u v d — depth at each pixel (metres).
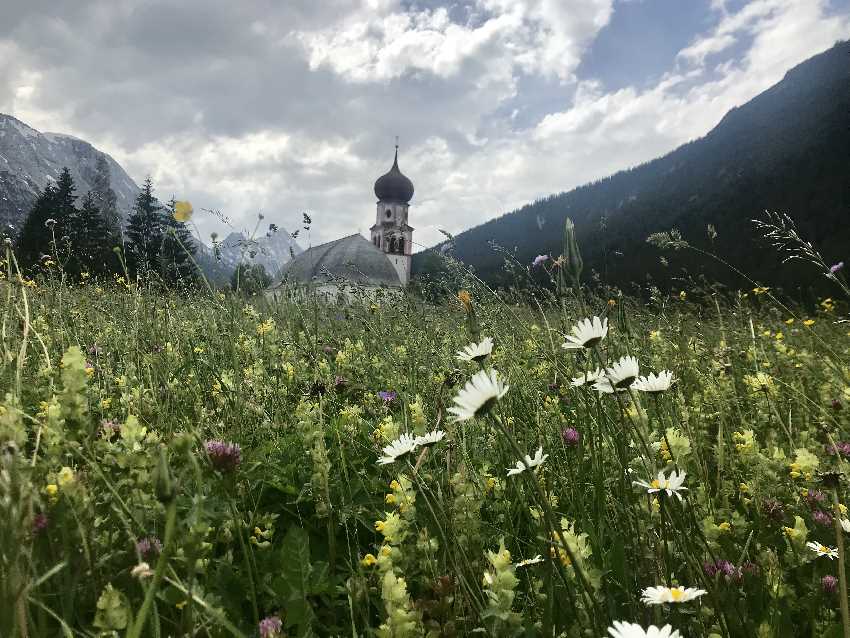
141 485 1.63
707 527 1.76
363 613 1.63
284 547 1.75
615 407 2.46
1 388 2.22
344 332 5.56
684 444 1.92
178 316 4.95
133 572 0.93
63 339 3.62
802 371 4.34
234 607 1.64
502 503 2.21
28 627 1.14
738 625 1.48
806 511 2.02
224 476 1.60
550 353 3.25
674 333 4.79
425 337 4.84
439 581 1.53
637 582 1.70
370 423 2.91
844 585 1.16
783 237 3.97
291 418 3.06
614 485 2.26
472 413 1.28
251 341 4.12
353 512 2.19
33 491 1.20
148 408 2.52
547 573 1.62
